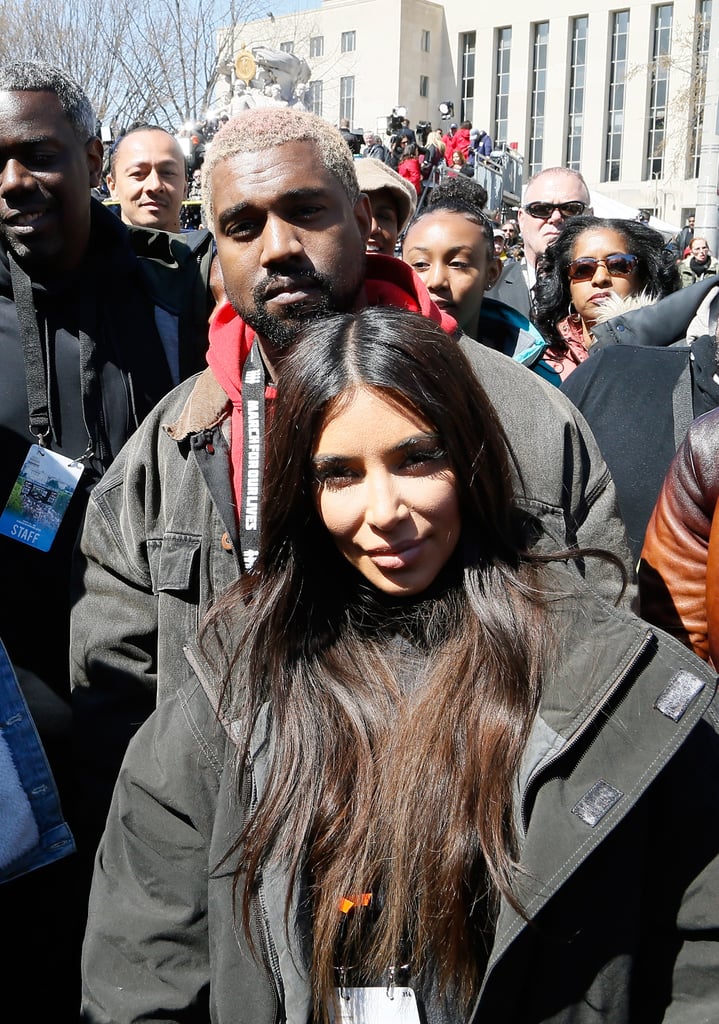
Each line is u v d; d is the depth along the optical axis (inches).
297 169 76.1
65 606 101.3
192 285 115.6
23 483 100.9
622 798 52.7
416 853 53.7
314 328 57.5
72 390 104.7
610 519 80.4
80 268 106.3
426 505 56.0
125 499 84.6
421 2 1886.1
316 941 54.1
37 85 102.2
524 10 1860.2
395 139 662.5
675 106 1483.8
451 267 134.7
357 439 54.9
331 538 59.9
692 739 55.9
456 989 54.4
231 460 79.8
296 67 561.0
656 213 1708.9
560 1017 53.5
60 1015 97.9
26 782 85.8
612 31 1806.1
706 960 54.6
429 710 55.6
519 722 54.4
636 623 55.9
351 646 59.1
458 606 58.7
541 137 1871.3
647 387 105.0
